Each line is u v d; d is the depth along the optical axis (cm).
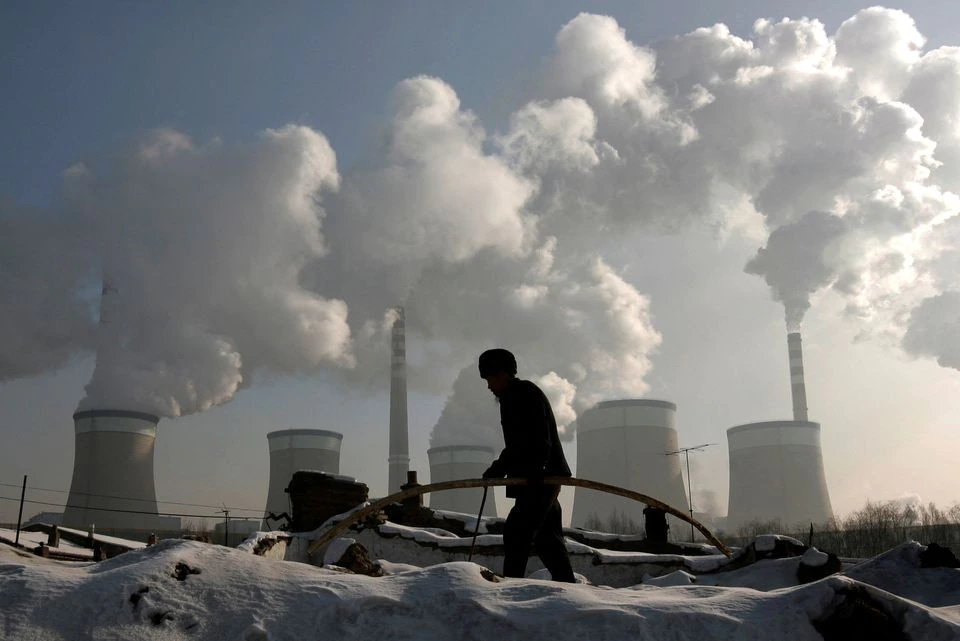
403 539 1408
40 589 312
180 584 322
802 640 303
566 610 306
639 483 17712
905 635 307
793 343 18762
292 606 317
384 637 303
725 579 794
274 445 18912
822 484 18125
